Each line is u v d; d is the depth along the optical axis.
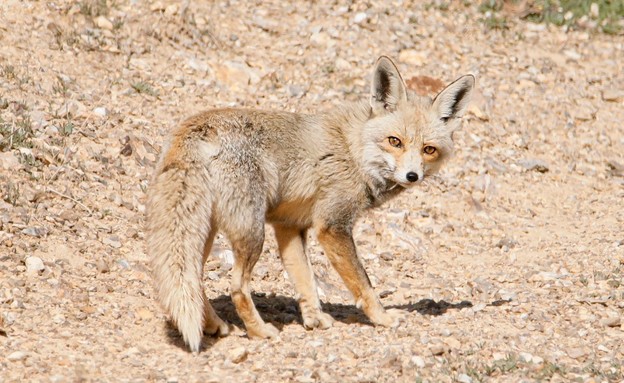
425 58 20.09
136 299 10.58
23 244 11.04
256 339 10.08
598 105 20.08
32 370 8.45
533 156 17.98
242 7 20.36
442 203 15.63
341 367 9.29
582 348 10.18
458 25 22.02
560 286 12.53
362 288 10.69
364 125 10.82
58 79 15.53
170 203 9.34
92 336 9.49
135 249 11.87
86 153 13.59
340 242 10.72
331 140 10.71
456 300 12.09
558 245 14.56
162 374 8.74
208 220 9.52
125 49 17.28
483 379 9.23
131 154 14.07
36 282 10.39
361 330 10.55
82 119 14.48
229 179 9.69
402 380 9.05
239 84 17.59
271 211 10.52
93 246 11.54
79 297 10.21
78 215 12.07
